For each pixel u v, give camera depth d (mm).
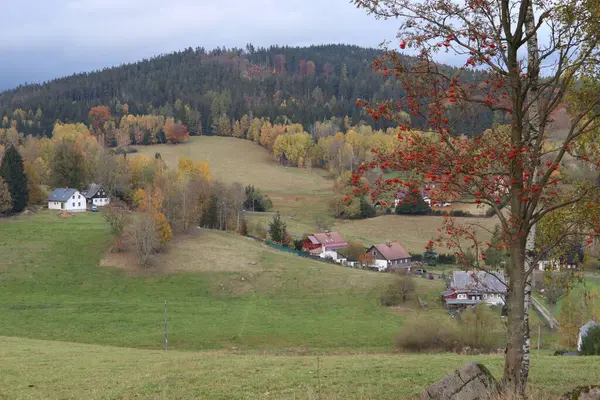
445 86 12477
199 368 26234
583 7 13180
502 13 13539
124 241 85688
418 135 12375
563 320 52000
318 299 73938
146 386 22141
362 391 18922
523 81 13641
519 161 12383
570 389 18047
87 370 28359
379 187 12586
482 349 46625
